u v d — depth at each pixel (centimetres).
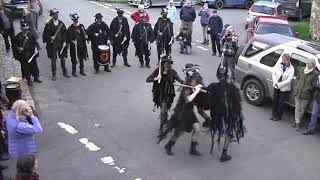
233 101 1009
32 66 1480
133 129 1200
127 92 1462
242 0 3422
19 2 2452
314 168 1037
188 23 1950
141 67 1725
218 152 1094
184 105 1040
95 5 3100
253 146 1133
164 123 1141
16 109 894
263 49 1377
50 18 1523
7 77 1494
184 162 1041
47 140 1121
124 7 3094
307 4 3197
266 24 2016
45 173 971
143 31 1670
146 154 1070
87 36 1590
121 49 1700
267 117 1312
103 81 1559
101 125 1217
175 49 2034
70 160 1030
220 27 1928
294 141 1169
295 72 1275
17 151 897
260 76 1355
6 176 939
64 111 1298
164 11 1775
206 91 1038
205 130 1179
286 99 1279
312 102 1205
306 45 1332
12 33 1778
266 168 1029
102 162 1026
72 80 1559
